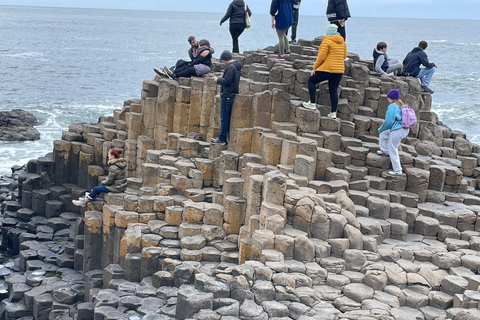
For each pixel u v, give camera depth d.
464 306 9.80
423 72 17.95
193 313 9.88
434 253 11.81
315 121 14.65
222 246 13.39
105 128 20.09
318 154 13.90
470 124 44.31
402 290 10.73
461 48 142.25
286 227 12.00
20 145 34.25
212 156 15.86
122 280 13.71
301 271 10.94
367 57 104.69
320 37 19.88
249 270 10.51
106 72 74.81
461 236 12.82
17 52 95.19
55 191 19.78
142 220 14.55
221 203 14.59
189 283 12.37
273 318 9.85
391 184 13.95
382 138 14.20
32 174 20.25
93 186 19.58
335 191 13.27
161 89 17.64
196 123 17.38
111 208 14.74
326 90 15.51
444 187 14.50
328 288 10.80
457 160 15.81
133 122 18.72
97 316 11.73
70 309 13.91
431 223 12.88
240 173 14.78
